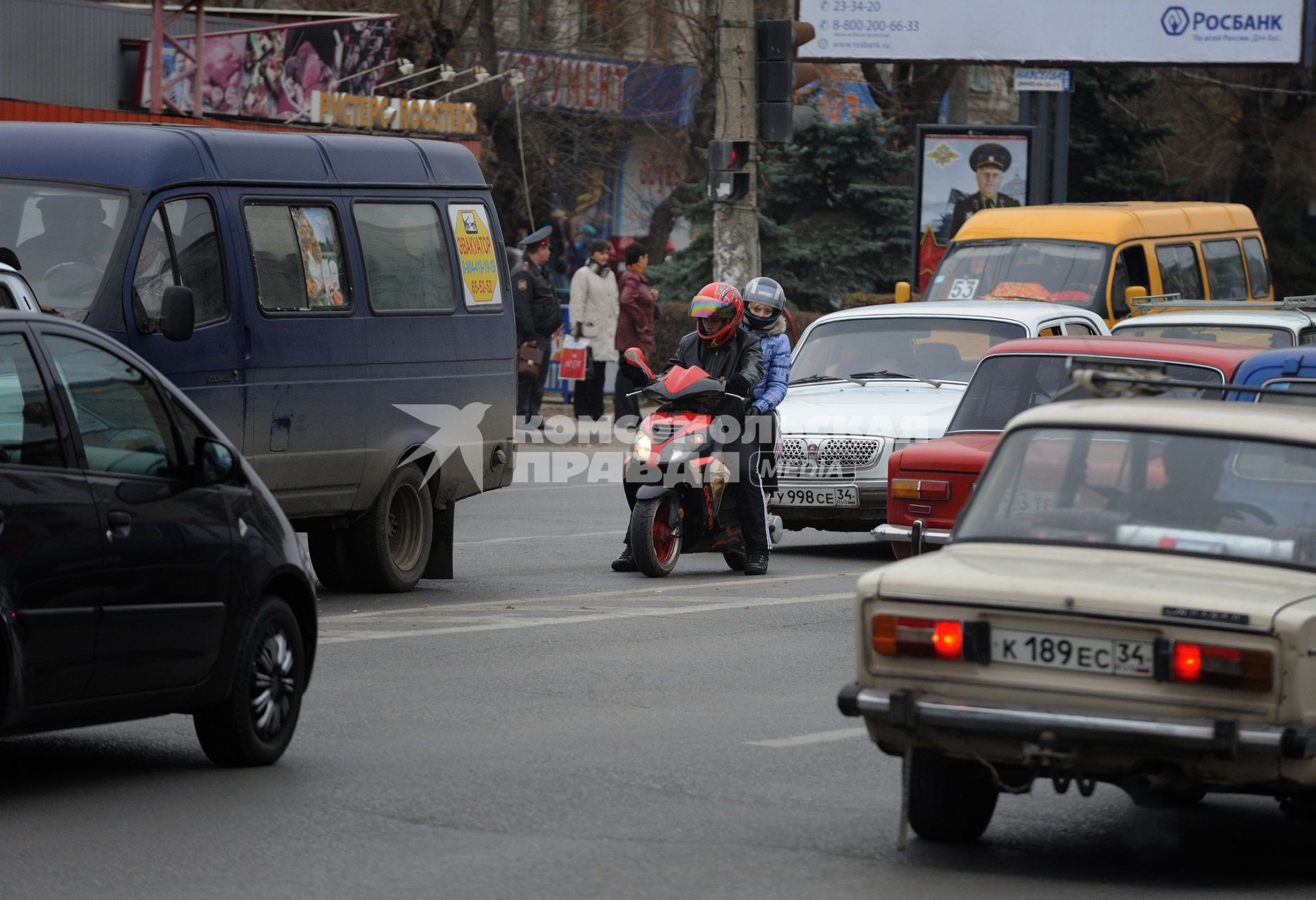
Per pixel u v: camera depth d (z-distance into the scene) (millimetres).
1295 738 15648
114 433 20047
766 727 23906
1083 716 16203
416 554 36531
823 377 45281
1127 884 17203
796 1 96750
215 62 68938
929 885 16984
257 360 32375
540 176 109438
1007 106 132250
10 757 21969
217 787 20359
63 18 63000
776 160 103812
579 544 44344
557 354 81062
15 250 31156
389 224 35719
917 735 17062
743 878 17062
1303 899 16750
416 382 35844
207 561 20531
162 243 31172
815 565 41562
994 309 45875
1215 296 66750
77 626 19000
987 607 16656
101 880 16656
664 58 114688
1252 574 16922
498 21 108938
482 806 19609
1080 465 18391
